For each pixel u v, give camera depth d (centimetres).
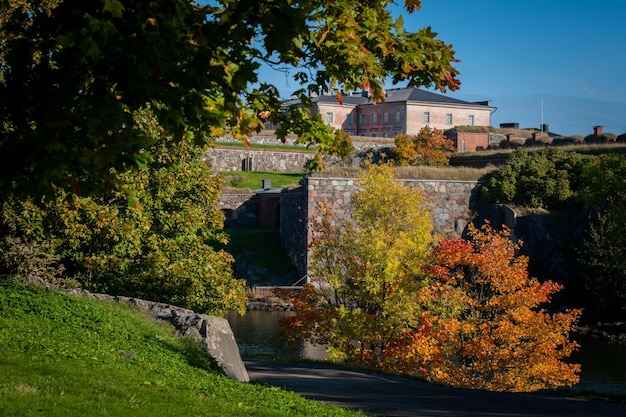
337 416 1197
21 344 1224
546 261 4575
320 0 834
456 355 2886
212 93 846
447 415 1398
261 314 4128
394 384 1906
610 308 3856
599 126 6588
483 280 2617
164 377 1224
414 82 950
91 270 2384
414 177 5000
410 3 894
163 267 2448
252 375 1873
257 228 5959
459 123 10331
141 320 1725
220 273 2648
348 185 4888
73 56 709
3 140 748
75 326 1467
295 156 7369
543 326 2422
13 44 729
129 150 708
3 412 830
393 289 2688
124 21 693
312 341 2772
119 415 897
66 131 702
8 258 2077
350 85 945
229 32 746
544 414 1463
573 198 4756
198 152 2609
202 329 1738
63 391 961
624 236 3638
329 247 2900
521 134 8194
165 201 2564
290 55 872
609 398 1731
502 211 4838
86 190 786
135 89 716
